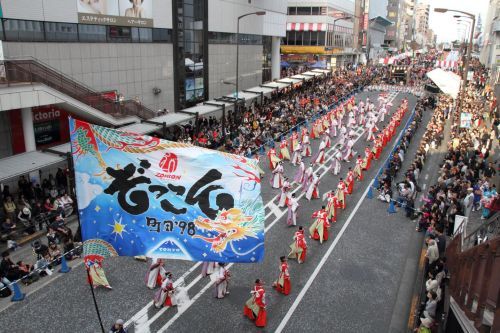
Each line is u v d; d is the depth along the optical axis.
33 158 18.58
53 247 14.95
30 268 14.20
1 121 22.05
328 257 15.84
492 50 64.69
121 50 29.12
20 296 12.93
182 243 6.59
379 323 12.17
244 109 35.66
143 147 6.66
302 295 13.45
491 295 7.70
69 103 21.81
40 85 20.02
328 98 45.88
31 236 16.95
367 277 14.53
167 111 32.19
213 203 6.62
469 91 49.16
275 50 55.91
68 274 14.38
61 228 15.96
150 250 6.62
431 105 47.38
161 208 6.63
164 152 6.67
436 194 19.19
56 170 21.66
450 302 11.05
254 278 14.30
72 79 25.67
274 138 30.94
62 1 24.25
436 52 155.25
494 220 10.02
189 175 6.66
